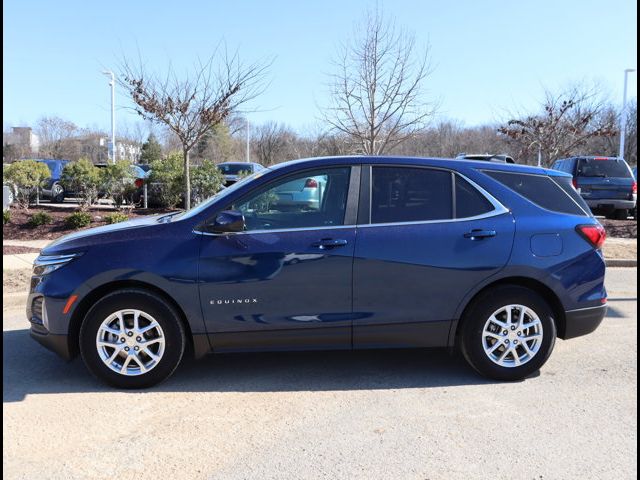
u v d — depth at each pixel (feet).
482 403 13.97
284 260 14.57
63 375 15.83
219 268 14.51
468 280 14.98
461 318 15.23
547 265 15.20
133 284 14.76
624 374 16.05
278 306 14.67
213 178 52.13
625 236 46.57
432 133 84.53
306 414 13.34
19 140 165.17
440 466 10.98
